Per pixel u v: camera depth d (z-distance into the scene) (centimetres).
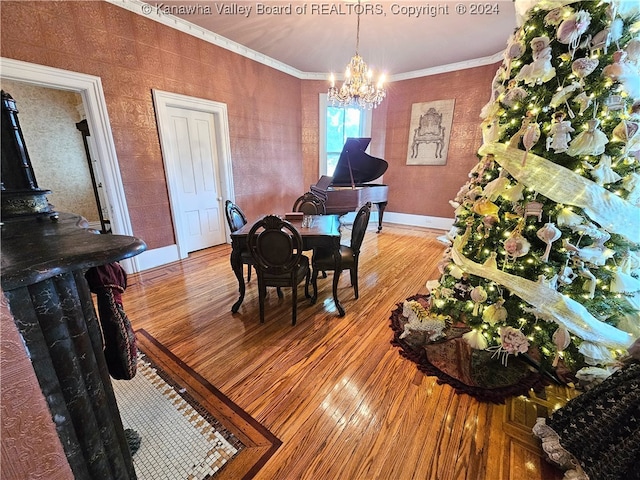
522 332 160
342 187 491
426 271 334
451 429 133
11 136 112
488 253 166
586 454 102
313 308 250
